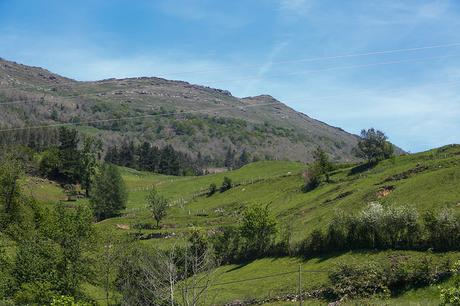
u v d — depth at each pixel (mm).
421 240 58031
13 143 185000
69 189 151125
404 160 106938
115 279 49938
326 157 117062
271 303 54625
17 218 67062
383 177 93312
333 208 82438
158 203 107312
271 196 119062
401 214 60750
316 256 67812
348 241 65500
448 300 22812
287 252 72875
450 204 64438
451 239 55219
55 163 159250
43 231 51906
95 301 48719
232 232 81750
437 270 49562
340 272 54031
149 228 103812
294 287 56938
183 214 120500
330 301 51531
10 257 52875
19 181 72625
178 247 41125
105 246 52469
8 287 45500
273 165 164125
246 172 160625
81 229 51531
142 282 36062
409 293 48500
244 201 122562
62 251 49375
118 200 128500
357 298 49594
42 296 44375
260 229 77500
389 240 61281
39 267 47250
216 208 122938
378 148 112688
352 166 120500
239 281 64250
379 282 50719
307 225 79625
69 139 174750
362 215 64625
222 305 56531
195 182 162875
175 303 30609
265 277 64062
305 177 114438
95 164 156250
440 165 86875
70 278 48031
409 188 75562
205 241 71125
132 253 50125
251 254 77625
